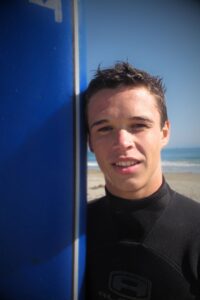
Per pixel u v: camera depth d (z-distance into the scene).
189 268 0.98
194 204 1.13
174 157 18.48
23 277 1.18
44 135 1.16
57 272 1.16
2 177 1.17
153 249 1.03
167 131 1.20
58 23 1.16
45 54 1.16
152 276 1.01
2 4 1.18
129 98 1.03
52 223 1.16
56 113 1.15
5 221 1.18
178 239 1.03
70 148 1.16
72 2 1.16
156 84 1.11
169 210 1.08
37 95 1.16
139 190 1.07
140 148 1.04
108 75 1.06
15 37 1.16
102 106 1.05
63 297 1.15
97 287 1.10
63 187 1.16
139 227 1.07
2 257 1.19
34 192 1.16
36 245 1.17
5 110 1.17
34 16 1.16
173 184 10.46
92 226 1.20
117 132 1.04
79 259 1.16
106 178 1.15
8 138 1.17
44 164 1.16
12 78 1.16
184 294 0.97
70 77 1.16
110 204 1.15
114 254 1.09
